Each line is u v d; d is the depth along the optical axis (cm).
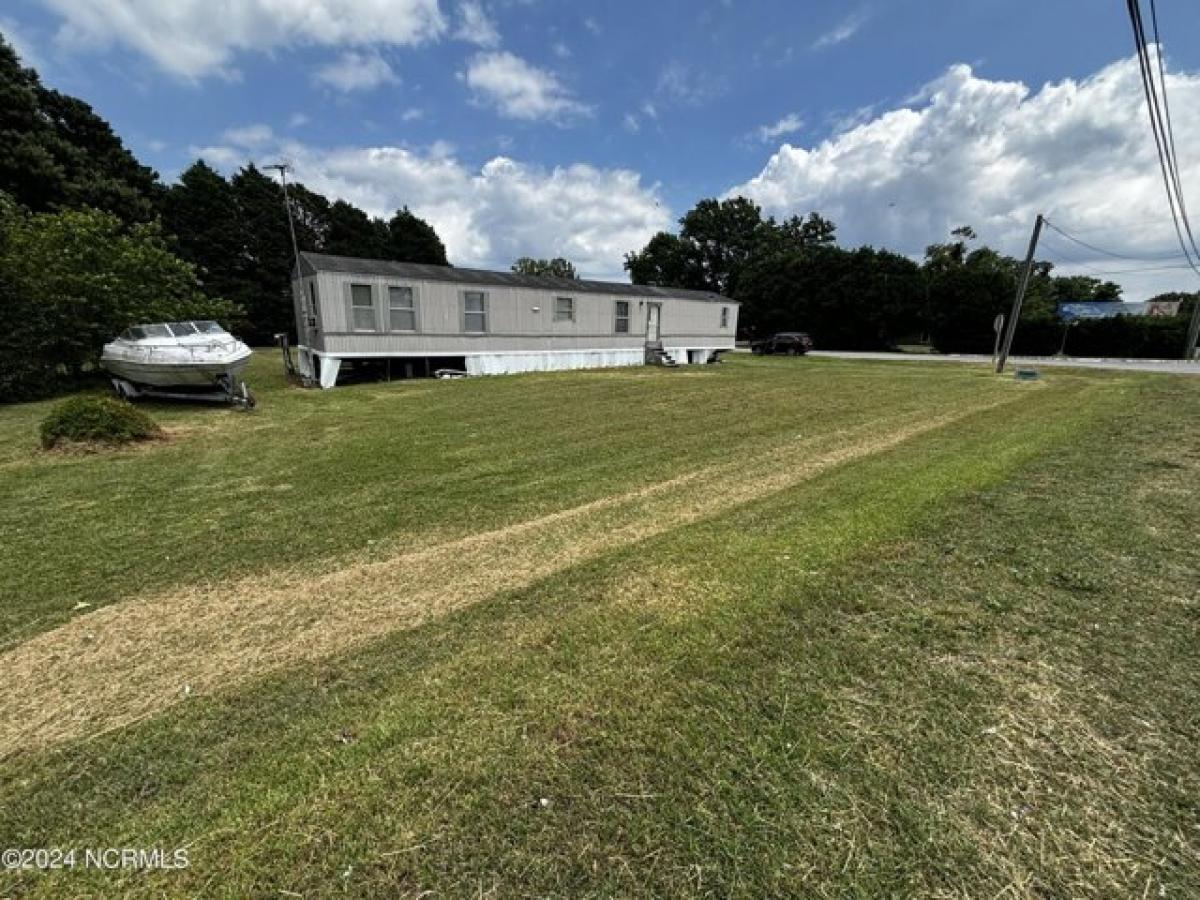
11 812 166
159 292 1323
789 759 175
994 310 2958
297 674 230
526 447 648
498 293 1494
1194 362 2205
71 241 1179
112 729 200
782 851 145
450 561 340
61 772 181
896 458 561
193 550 363
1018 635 241
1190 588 279
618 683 214
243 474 543
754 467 546
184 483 514
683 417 842
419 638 254
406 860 145
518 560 338
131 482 518
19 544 375
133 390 1018
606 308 1752
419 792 166
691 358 2077
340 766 177
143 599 299
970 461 537
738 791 163
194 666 238
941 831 149
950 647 233
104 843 154
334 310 1241
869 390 1165
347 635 259
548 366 1638
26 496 478
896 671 218
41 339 1098
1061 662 222
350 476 533
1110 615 255
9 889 142
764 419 820
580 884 138
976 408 907
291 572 329
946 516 382
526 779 170
